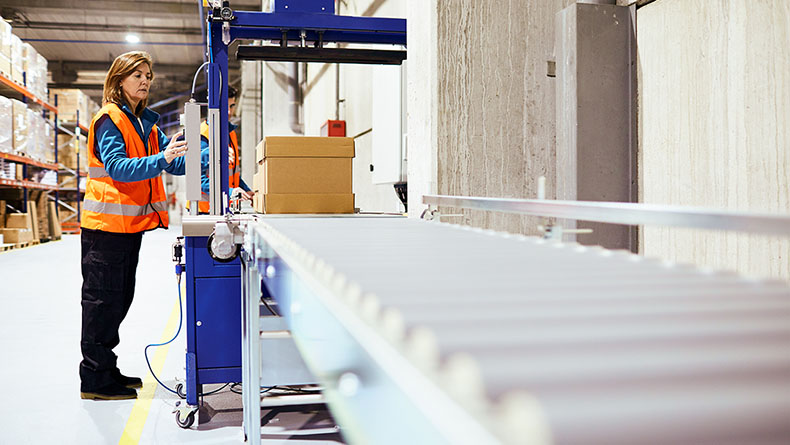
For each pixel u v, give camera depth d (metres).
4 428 2.68
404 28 3.63
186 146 2.81
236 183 3.99
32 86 10.12
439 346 0.39
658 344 0.40
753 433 0.25
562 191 2.98
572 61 2.85
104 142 2.88
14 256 9.55
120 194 2.93
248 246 1.99
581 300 0.57
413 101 3.28
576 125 2.84
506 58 3.06
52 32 15.79
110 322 3.05
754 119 2.32
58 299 5.85
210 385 3.40
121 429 2.69
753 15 2.30
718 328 0.45
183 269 2.84
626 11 2.89
